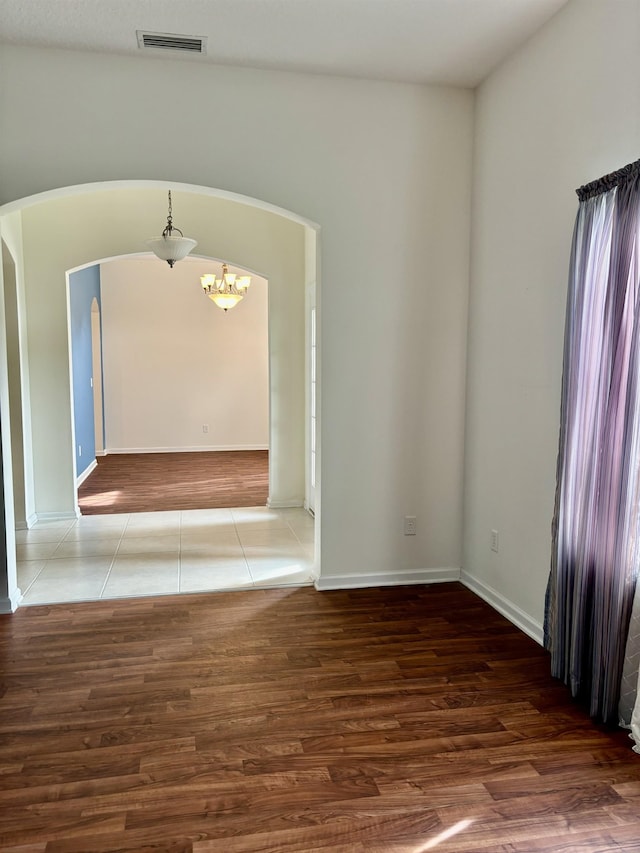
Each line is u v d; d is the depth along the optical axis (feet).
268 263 18.19
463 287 12.19
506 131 10.72
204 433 30.86
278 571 13.25
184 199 17.42
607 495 7.59
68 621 10.70
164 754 7.04
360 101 11.37
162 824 5.99
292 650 9.63
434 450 12.41
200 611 11.14
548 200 9.57
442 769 6.81
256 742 7.27
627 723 7.52
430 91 11.64
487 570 11.70
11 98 10.08
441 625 10.59
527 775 6.73
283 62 10.66
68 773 6.70
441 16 9.21
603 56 8.24
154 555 14.33
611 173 7.68
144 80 10.47
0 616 10.91
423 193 11.82
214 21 9.28
